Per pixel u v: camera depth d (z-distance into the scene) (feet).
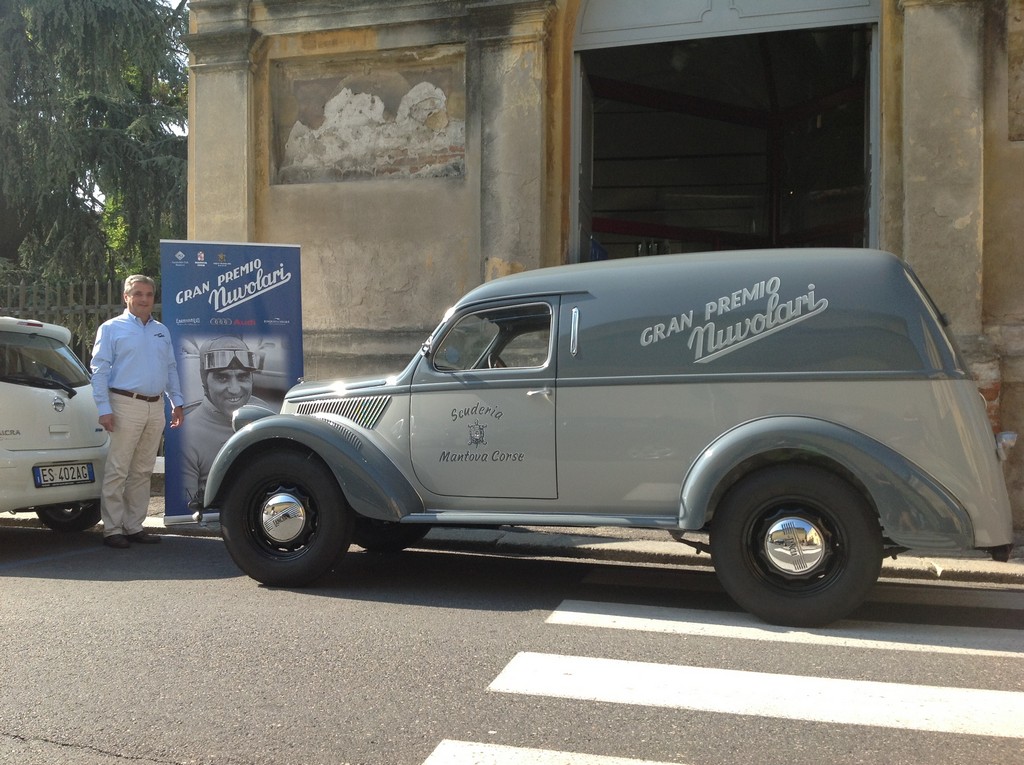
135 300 24.39
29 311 33.40
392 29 31.58
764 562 16.14
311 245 32.68
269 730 11.07
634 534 24.14
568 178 31.53
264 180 33.19
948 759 10.35
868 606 17.78
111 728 11.14
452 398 18.39
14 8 59.00
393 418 18.93
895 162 27.40
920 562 20.93
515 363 18.12
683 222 47.16
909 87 26.40
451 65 31.48
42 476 22.97
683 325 16.99
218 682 12.80
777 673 13.34
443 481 18.47
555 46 30.68
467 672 13.29
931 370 15.66
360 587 19.06
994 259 26.27
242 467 19.31
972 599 18.44
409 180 31.78
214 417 26.07
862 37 38.86
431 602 17.70
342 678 12.99
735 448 16.01
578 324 17.65
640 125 46.16
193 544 24.73
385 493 18.17
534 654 14.17
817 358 16.15
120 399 23.99
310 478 18.61
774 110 46.29
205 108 33.30
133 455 24.75
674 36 30.76
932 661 14.02
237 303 26.45
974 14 25.93
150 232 68.54
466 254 31.09
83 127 67.56
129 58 63.72
